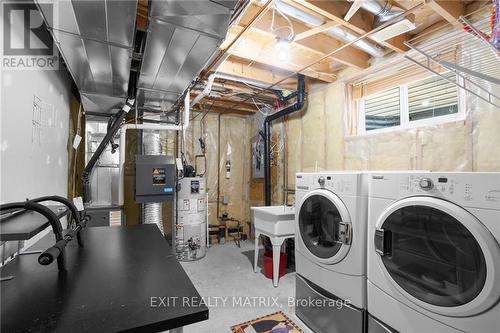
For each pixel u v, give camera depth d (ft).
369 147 8.75
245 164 16.49
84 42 5.40
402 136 7.74
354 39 6.94
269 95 12.61
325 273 6.09
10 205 2.87
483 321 3.49
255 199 15.20
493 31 3.83
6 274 2.93
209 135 15.61
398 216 4.64
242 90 11.69
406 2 5.90
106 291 2.55
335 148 10.07
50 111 6.63
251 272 10.10
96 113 10.21
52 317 2.10
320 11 5.85
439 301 3.92
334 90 10.18
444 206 3.90
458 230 3.83
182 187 11.72
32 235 2.68
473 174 3.68
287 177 12.72
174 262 3.36
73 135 9.22
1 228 2.79
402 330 4.44
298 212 7.11
